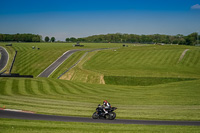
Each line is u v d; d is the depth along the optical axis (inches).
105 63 3695.9
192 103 1231.5
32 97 1393.9
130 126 714.2
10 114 877.2
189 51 4264.3
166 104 1210.0
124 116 868.0
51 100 1294.3
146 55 4163.4
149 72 2960.1
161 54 4170.8
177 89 1781.5
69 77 2994.6
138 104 1210.0
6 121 759.1
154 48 5004.9
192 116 874.8
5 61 3986.2
